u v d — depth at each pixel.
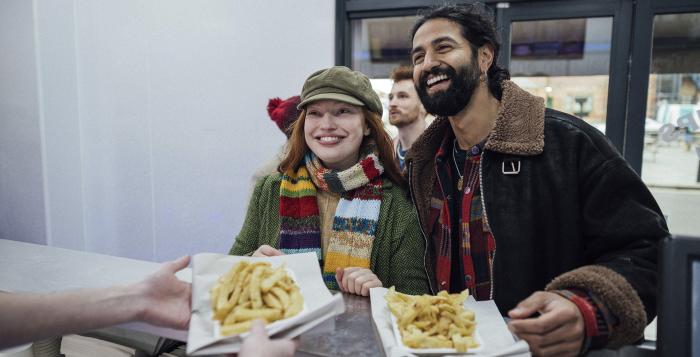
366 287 1.14
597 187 1.12
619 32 2.57
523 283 1.21
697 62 2.49
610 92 2.64
